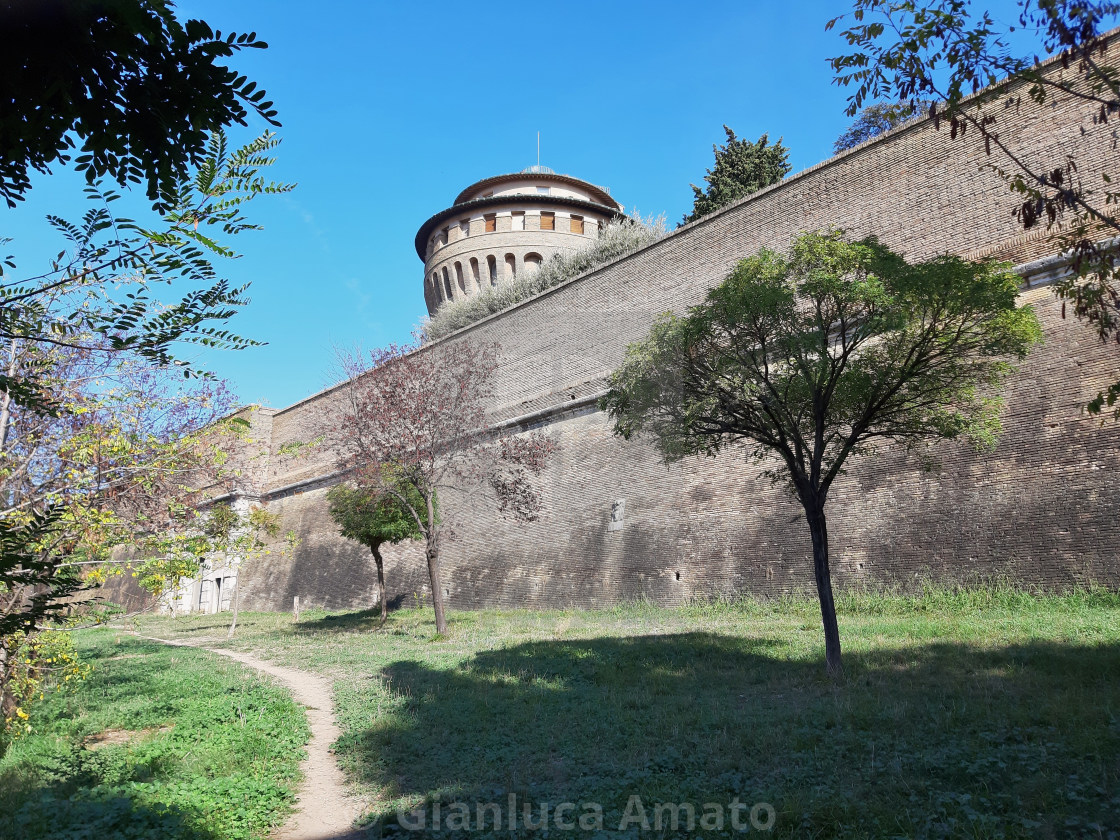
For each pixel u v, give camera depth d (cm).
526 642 1614
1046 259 1524
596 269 2602
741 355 1150
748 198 2195
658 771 704
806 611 1666
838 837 521
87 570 923
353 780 774
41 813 579
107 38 236
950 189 1748
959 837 495
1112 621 1155
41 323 322
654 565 2098
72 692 1297
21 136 250
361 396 2120
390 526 2334
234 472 1111
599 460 2375
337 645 1958
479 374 2222
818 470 1123
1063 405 1445
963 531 1529
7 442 857
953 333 1059
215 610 4038
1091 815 512
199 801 651
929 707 827
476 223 4206
